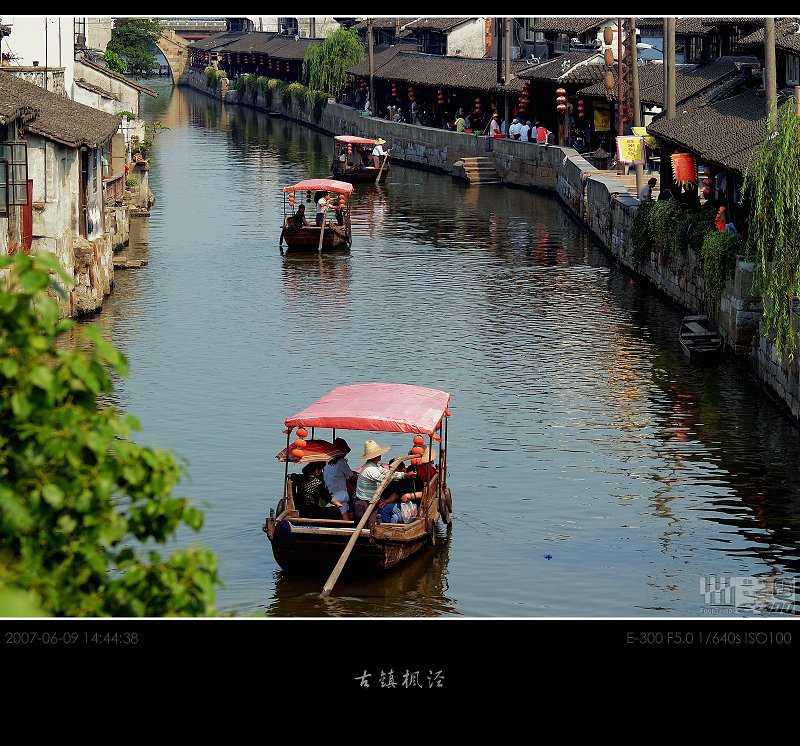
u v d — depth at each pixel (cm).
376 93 10762
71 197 3994
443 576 2130
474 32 10681
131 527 1004
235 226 5981
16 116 3275
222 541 2255
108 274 4403
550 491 2525
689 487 2547
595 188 5638
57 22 6062
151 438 2803
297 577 2111
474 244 5575
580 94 6969
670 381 3316
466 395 3197
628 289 4575
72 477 952
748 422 2959
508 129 8100
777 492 2517
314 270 4941
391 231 5941
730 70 5825
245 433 2856
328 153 9288
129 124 6606
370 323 4019
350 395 2370
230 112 13238
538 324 4003
